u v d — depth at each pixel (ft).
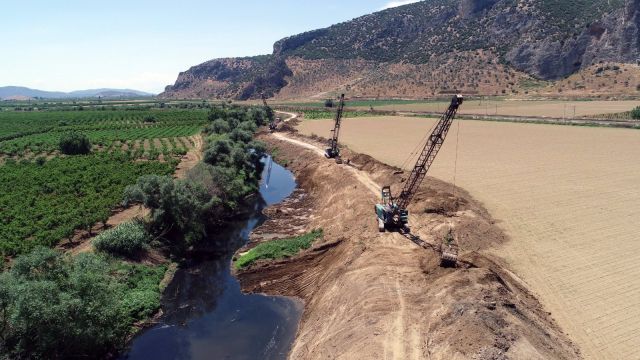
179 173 334.24
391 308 132.05
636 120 460.55
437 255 160.56
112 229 194.08
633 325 126.82
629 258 163.63
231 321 156.97
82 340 123.85
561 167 287.07
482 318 114.21
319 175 322.75
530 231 190.39
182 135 532.73
